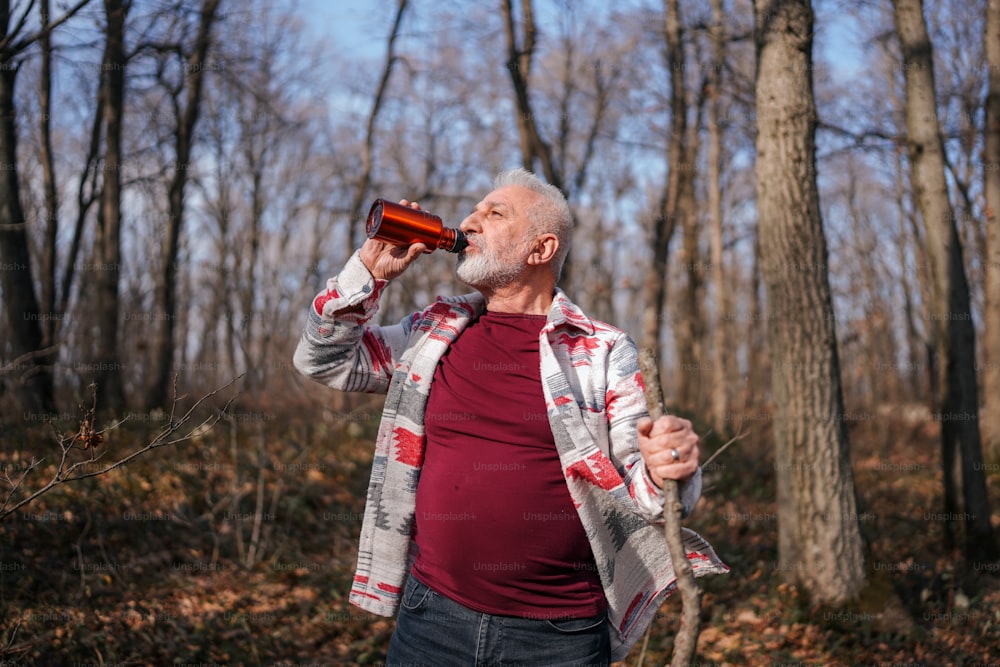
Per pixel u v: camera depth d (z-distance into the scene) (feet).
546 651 6.24
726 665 14.15
